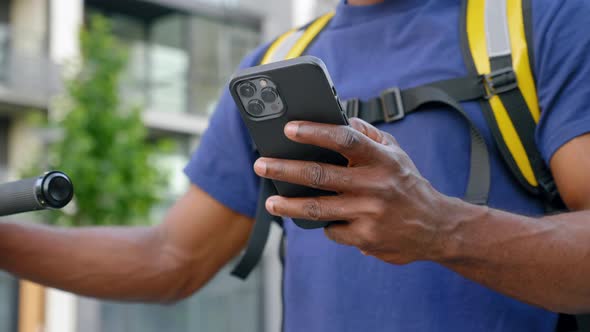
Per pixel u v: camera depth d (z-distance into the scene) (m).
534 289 0.80
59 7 11.55
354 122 0.75
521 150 0.93
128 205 8.66
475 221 0.77
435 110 0.99
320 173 0.70
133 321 9.67
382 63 1.06
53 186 0.78
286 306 1.07
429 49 1.02
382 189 0.71
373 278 0.97
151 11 12.43
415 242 0.75
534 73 0.93
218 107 1.19
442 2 1.05
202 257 1.19
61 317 9.56
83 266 1.13
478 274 0.80
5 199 0.78
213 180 1.17
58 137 8.94
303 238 1.06
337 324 0.99
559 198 0.93
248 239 1.17
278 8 11.48
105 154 8.73
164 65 12.49
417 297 0.94
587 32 0.90
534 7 0.96
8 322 9.45
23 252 1.11
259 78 0.71
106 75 9.08
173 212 1.21
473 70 0.97
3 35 11.47
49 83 11.44
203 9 12.41
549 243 0.78
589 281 0.79
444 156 0.97
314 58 0.70
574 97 0.89
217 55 12.39
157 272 1.17
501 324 0.91
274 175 0.71
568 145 0.88
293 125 0.70
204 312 10.09
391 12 1.07
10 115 11.83
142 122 9.14
